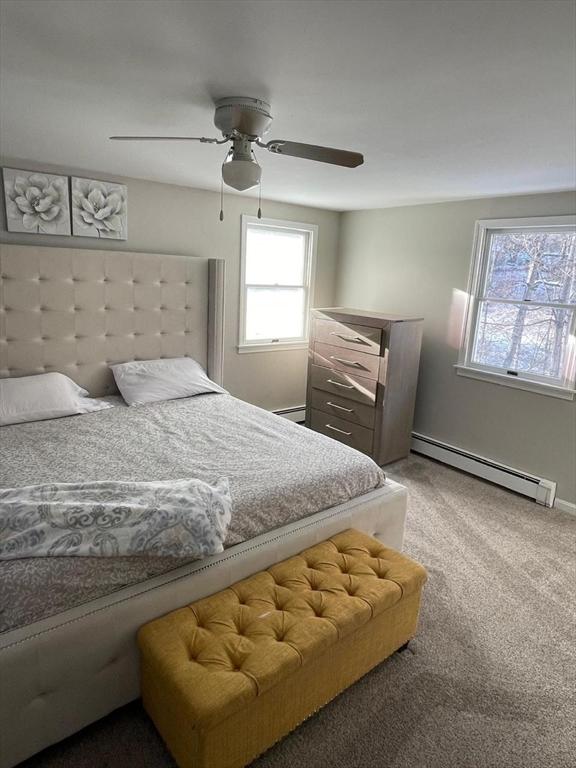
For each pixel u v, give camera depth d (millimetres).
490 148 2301
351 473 2361
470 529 3076
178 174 3289
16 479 2096
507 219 3535
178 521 1692
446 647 2076
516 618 2273
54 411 2904
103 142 2477
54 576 1518
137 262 3480
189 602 1746
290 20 1207
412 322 3908
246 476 2186
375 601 1749
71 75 1600
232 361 4387
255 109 1773
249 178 1918
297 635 1562
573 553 2842
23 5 1171
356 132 2127
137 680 1690
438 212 4004
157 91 1730
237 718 1386
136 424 2850
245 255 4215
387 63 1437
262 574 1884
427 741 1653
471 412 3926
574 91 1584
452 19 1174
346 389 4164
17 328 3072
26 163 3008
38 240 3170
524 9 1114
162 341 3719
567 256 3289
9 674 1404
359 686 1865
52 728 1533
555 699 1842
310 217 4645
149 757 1565
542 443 3496
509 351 3684
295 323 4836
